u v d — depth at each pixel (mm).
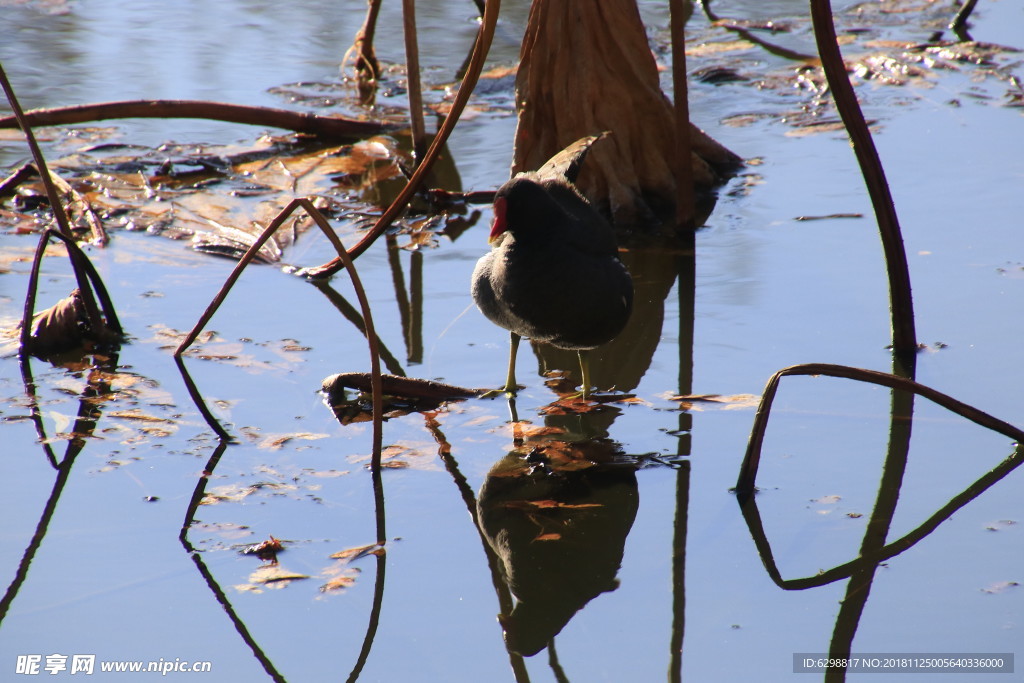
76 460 7980
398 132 15820
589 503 7551
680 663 5859
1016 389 8617
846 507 7332
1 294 10828
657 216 12906
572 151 10258
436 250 12305
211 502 7449
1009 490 7453
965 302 10141
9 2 22875
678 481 7770
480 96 17234
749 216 12656
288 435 8398
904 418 8453
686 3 21359
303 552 6906
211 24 21391
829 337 9750
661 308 10602
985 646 5840
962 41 19016
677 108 11727
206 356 9727
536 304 8328
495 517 7391
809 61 18391
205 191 13711
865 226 12148
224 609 6320
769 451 8094
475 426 8641
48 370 9484
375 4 17438
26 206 13148
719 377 9297
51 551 6848
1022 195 12492
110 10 22391
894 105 15992
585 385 9125
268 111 15344
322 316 10672
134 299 10898
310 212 7590
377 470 7902
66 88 16969
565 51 12312
